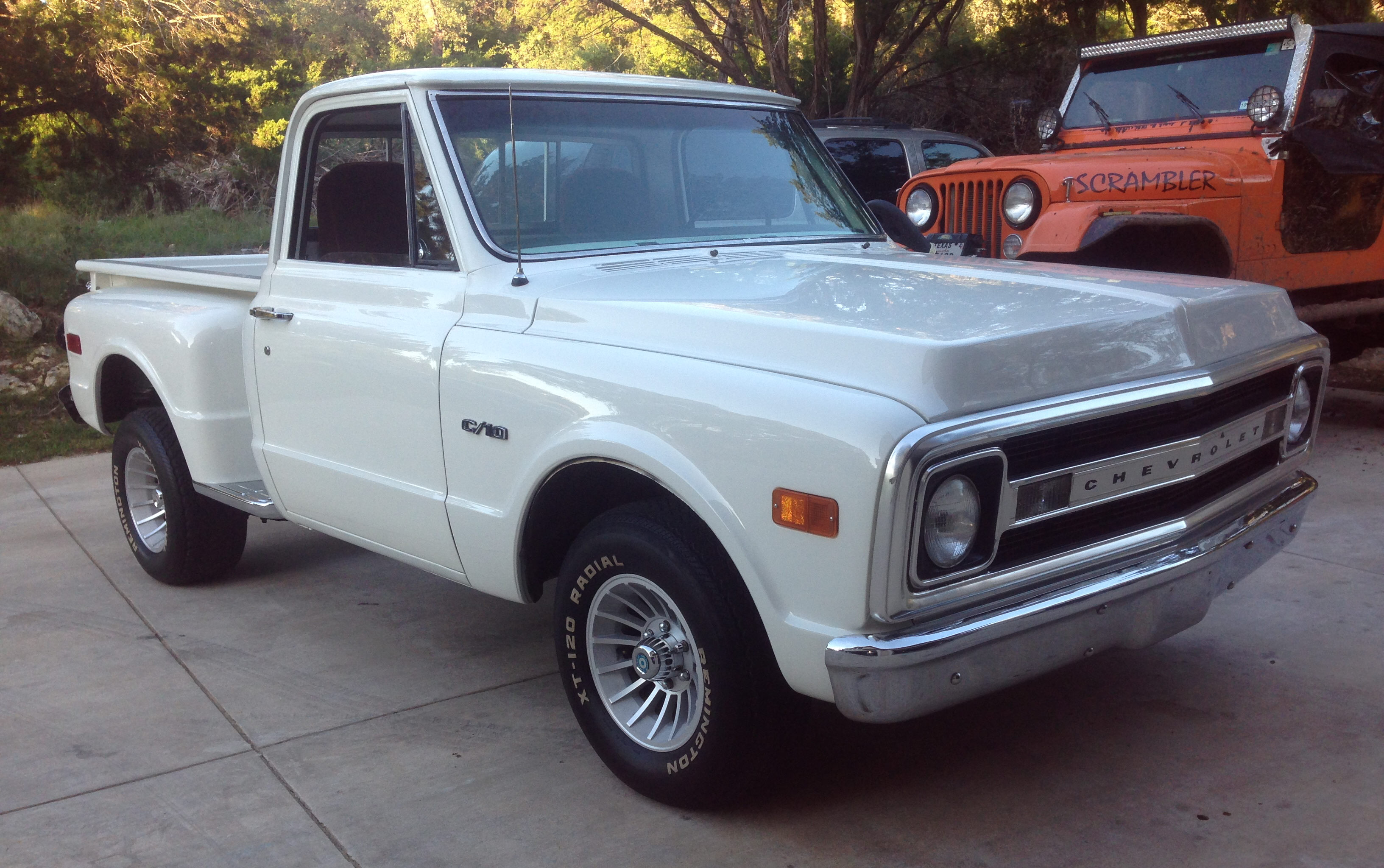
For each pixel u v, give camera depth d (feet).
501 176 11.46
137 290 17.13
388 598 16.01
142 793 10.58
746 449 8.34
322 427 12.66
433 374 11.04
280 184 13.51
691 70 60.80
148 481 16.88
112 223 49.96
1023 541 8.47
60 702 12.66
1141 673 12.44
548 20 69.15
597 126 12.09
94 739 11.72
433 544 11.50
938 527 7.80
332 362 12.28
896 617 7.79
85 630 14.96
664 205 12.43
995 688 8.39
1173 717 11.37
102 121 54.70
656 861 9.22
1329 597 14.34
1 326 34.63
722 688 9.05
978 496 7.97
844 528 7.74
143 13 59.67
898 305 9.33
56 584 16.88
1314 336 10.90
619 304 9.95
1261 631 13.42
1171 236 19.25
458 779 10.70
